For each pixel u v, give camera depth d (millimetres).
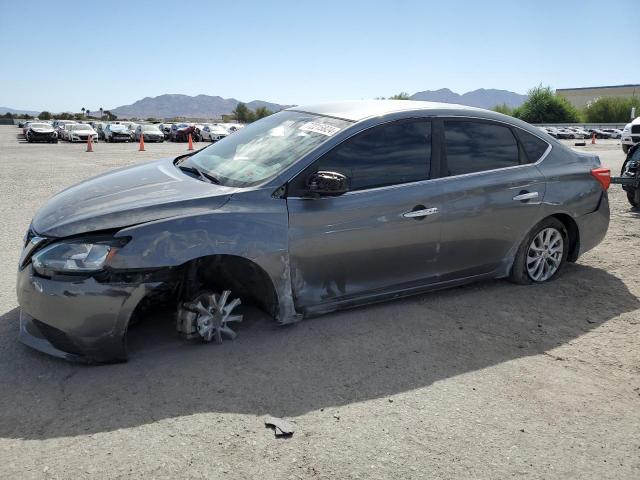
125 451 2609
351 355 3633
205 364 3449
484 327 4145
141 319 4051
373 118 4113
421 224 4180
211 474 2477
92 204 3523
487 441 2803
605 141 49719
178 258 3326
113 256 3191
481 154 4562
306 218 3740
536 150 4895
